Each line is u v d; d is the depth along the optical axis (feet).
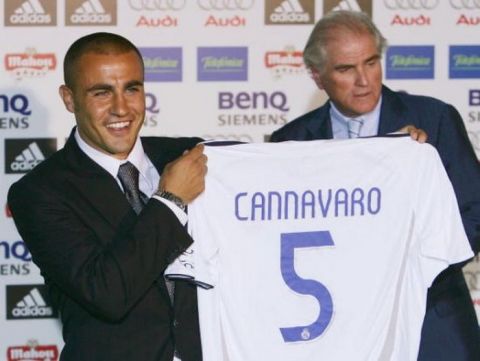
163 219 13.28
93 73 13.50
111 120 13.60
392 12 20.16
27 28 19.81
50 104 19.95
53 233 13.53
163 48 19.99
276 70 20.16
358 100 15.48
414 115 15.94
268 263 14.43
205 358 14.03
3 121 19.92
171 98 20.10
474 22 20.24
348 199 14.57
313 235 14.52
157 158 14.61
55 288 14.17
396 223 14.65
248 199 14.34
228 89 20.16
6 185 20.03
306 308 14.55
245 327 14.43
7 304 20.33
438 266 14.66
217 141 14.43
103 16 19.88
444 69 20.30
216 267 14.20
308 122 16.48
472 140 20.44
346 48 15.28
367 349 14.69
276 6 20.06
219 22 20.03
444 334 15.61
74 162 13.99
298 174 14.47
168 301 13.79
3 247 20.18
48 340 20.47
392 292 14.70
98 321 13.69
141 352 13.58
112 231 13.66
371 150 14.62
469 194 15.51
